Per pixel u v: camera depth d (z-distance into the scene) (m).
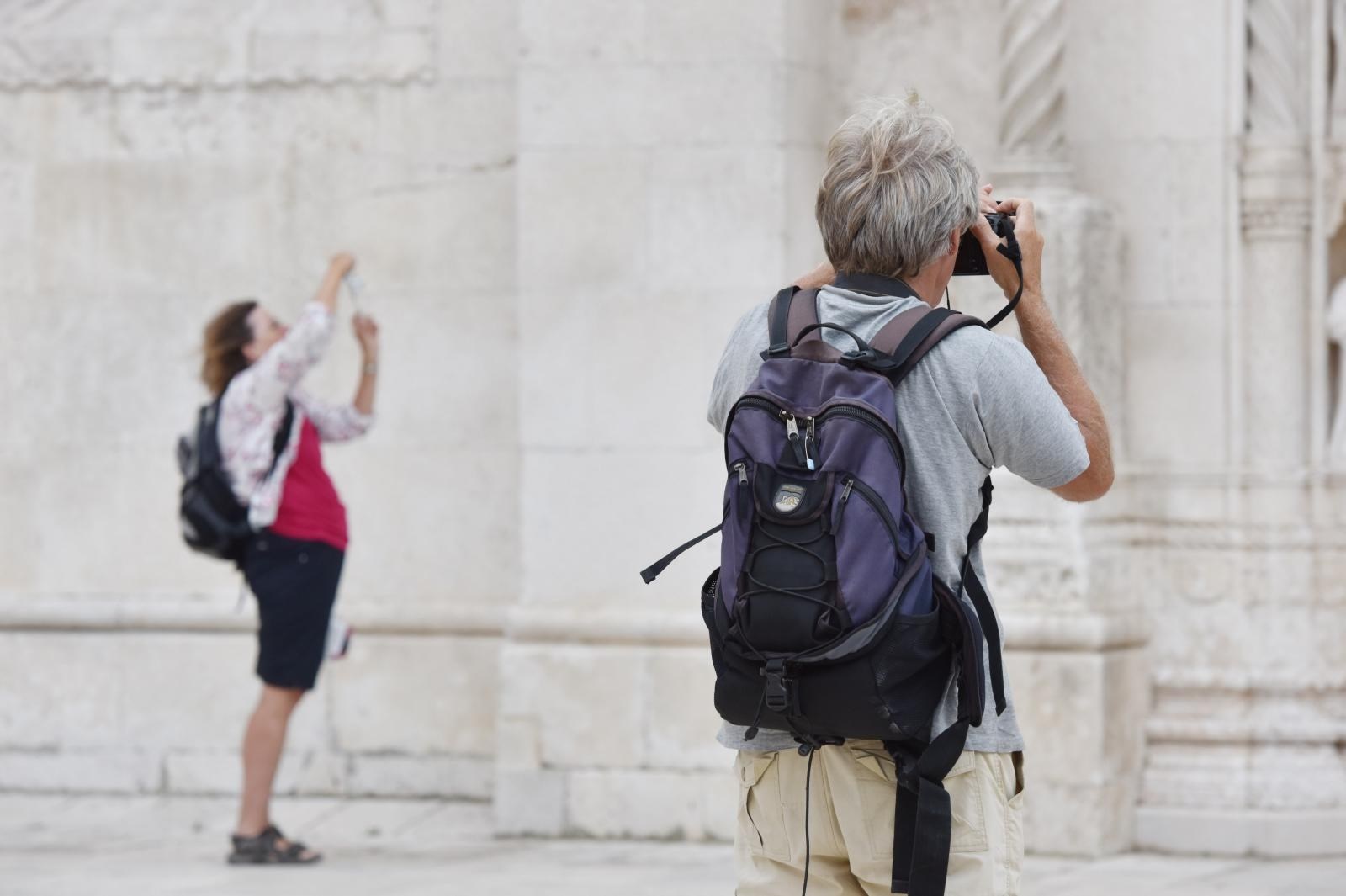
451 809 9.34
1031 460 3.80
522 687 8.89
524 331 8.95
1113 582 8.45
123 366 9.88
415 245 9.61
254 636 9.67
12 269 9.95
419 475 9.61
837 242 3.92
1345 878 7.86
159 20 9.87
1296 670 8.52
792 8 8.73
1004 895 3.78
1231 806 8.37
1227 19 8.59
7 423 9.93
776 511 3.65
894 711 3.63
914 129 3.90
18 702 9.87
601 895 7.57
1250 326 8.62
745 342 4.01
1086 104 8.82
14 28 9.95
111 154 9.88
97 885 7.88
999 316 4.11
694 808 8.70
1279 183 8.52
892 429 3.67
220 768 9.67
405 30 9.60
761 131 8.69
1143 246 8.73
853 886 3.93
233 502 8.25
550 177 8.91
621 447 8.84
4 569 9.91
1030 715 8.21
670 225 8.78
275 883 7.94
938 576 3.76
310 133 9.72
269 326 8.73
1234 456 8.62
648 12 8.78
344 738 9.58
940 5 9.05
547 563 8.93
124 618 9.76
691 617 8.70
